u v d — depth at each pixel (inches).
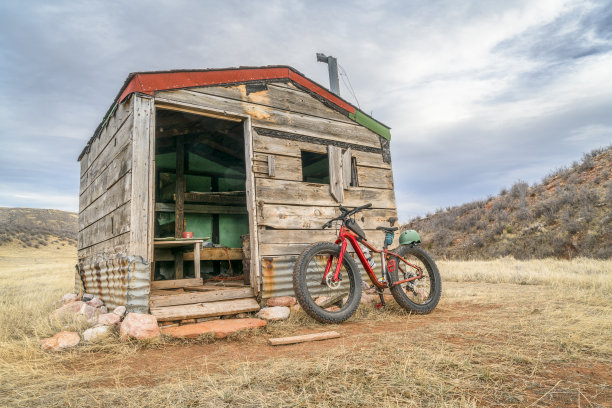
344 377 86.4
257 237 186.5
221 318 168.2
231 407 72.6
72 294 246.7
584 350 107.3
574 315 151.9
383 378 85.7
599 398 73.5
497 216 703.7
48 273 686.5
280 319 167.0
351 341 127.1
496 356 102.1
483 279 344.5
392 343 119.6
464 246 676.7
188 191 305.9
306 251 165.2
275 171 201.0
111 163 199.5
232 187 336.8
